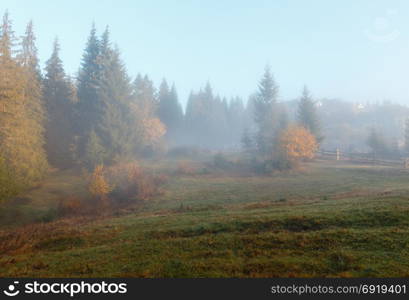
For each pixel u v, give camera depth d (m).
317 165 33.31
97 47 35.25
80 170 29.66
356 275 5.55
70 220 14.34
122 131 30.12
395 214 8.79
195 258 6.85
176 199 18.64
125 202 18.50
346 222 8.71
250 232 8.74
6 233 11.67
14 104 19.83
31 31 28.69
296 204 12.94
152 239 8.81
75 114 33.88
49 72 34.06
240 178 27.06
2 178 15.77
